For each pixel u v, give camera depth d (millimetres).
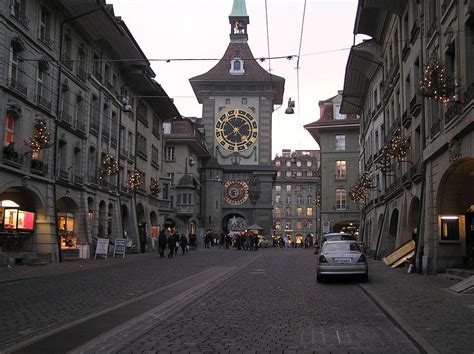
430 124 21109
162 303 12664
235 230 78562
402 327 9055
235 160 76562
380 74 37375
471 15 15961
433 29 20406
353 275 17844
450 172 19016
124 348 7746
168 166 66062
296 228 131375
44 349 7641
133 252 41344
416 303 12234
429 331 8680
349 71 41656
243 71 77750
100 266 25625
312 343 8148
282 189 133125
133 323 9812
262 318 10586
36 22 26656
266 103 77375
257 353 7461
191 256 37281
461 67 17062
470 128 16031
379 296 13602
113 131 39031
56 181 28922
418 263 21703
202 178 75000
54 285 16781
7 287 16109
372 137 41375
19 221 25969
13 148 23938
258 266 26828
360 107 48750
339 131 61844
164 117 55094
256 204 75688
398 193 29406
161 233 35156
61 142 30297
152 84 44625
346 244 18734
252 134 76875
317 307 12219
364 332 9062
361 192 39094
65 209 32031
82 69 32844
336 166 61625
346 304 12805
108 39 35688
